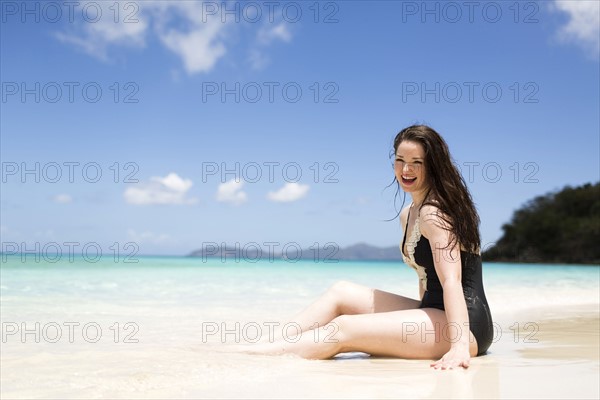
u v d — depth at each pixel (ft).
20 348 11.69
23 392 7.54
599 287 37.55
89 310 19.17
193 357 10.23
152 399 7.25
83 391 7.62
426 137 11.41
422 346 10.66
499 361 10.41
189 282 38.06
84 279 39.19
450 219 10.89
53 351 11.19
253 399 7.26
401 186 11.85
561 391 7.79
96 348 11.73
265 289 31.50
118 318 17.16
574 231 158.10
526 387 8.04
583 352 11.67
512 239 165.99
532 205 170.09
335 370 9.37
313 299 24.77
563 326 16.79
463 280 11.19
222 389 7.81
